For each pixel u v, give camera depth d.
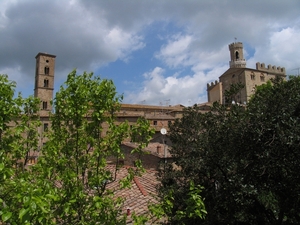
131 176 6.57
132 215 6.36
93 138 6.41
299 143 7.90
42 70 78.12
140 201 13.30
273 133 8.48
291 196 8.78
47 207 4.20
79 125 6.55
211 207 10.48
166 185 12.37
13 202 4.25
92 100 6.18
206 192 10.91
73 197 5.41
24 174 4.95
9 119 6.43
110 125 6.37
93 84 6.41
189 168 11.05
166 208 6.64
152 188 15.05
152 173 18.08
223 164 10.02
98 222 5.83
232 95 11.95
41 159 6.31
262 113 8.84
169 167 13.10
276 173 8.93
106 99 6.23
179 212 6.47
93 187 6.27
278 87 9.76
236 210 9.81
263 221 9.89
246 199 9.12
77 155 6.50
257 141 8.55
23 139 7.66
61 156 6.46
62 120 6.84
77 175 6.12
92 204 5.57
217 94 87.81
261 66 91.12
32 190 3.72
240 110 10.32
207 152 10.35
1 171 4.15
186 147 12.20
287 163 8.42
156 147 28.45
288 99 9.05
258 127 8.73
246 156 9.41
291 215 9.61
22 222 3.46
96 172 6.44
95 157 6.45
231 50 95.62
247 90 84.56
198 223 10.44
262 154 8.68
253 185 8.95
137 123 6.72
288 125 8.38
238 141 9.52
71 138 6.70
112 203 6.26
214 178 10.98
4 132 7.42
